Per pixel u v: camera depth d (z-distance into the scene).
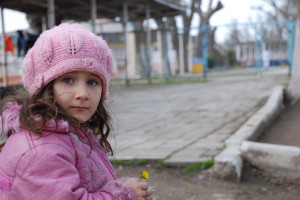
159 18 17.66
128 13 16.45
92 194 1.43
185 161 4.17
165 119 7.29
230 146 4.44
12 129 1.49
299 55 7.94
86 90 1.52
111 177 1.69
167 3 15.19
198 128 6.21
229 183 3.77
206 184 3.75
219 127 6.19
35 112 1.48
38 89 1.52
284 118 6.78
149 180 3.84
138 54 22.66
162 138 5.55
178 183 3.78
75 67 1.48
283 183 3.79
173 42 24.11
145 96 11.18
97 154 1.72
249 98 9.38
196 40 28.20
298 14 7.96
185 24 24.52
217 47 34.28
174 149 4.78
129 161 4.29
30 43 11.29
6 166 1.40
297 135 5.51
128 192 1.48
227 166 3.82
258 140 5.33
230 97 9.84
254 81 14.49
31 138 1.41
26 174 1.34
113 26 26.55
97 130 1.88
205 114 7.57
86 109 1.54
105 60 1.59
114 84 15.69
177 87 13.84
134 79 17.81
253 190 3.64
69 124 1.50
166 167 4.20
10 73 14.75
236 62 32.62
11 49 12.55
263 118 5.92
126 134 5.93
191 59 26.23
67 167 1.39
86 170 1.52
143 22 22.39
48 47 1.48
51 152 1.38
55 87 1.52
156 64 24.73
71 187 1.34
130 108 8.87
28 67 1.53
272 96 7.79
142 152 4.66
